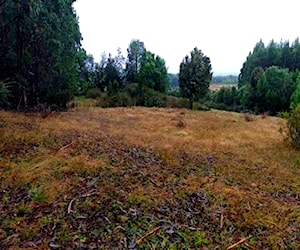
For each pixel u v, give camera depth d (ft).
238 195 16.69
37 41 45.78
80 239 11.19
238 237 12.73
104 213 12.86
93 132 30.19
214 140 32.81
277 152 28.99
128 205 13.78
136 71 111.24
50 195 13.89
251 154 27.32
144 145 26.02
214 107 109.19
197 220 13.67
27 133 25.35
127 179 16.85
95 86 107.86
